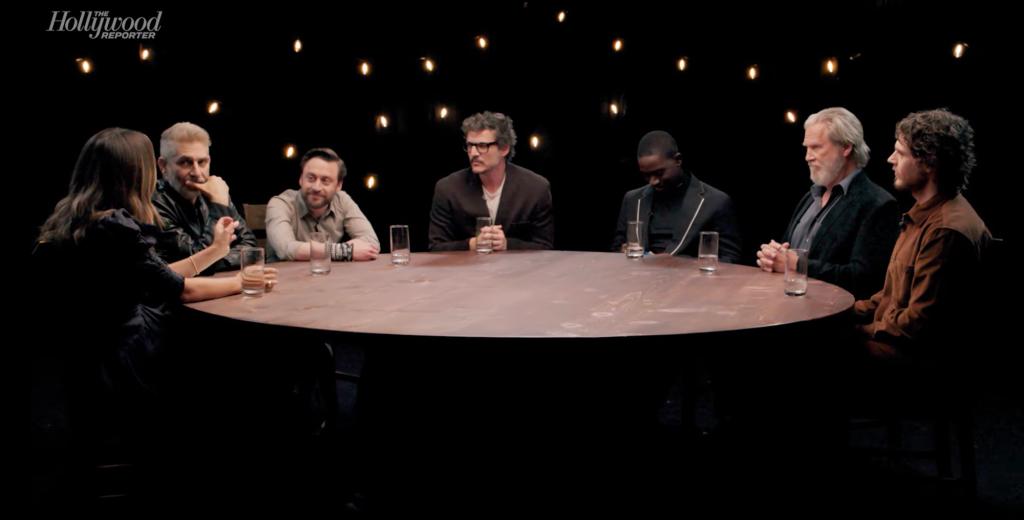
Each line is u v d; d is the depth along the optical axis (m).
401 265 2.75
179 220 2.79
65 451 2.88
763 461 2.35
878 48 3.60
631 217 3.49
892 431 2.46
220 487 2.24
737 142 4.02
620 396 1.97
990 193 3.53
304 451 2.51
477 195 3.58
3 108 4.12
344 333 1.68
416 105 4.36
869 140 3.74
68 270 2.04
